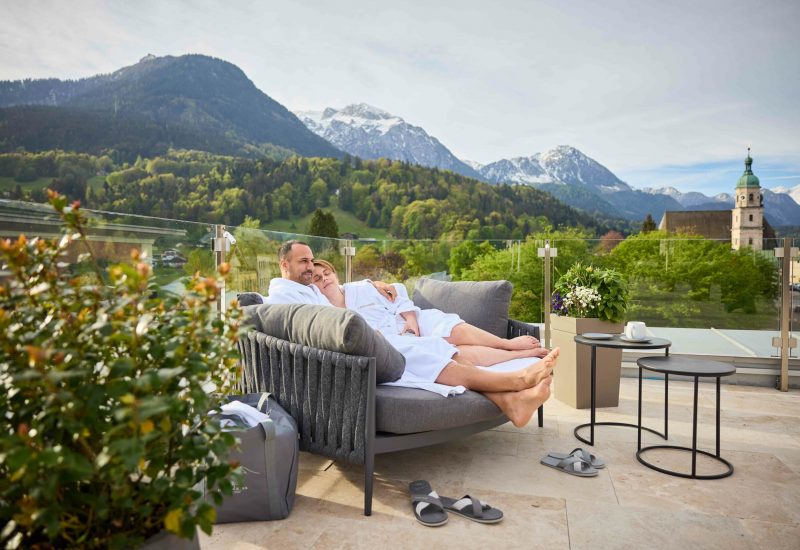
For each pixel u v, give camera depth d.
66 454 0.87
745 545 1.87
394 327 3.33
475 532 1.96
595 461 2.63
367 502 2.08
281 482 2.05
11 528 0.88
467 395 2.41
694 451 2.46
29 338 0.95
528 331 3.44
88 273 2.25
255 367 2.59
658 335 4.75
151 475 1.03
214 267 3.17
